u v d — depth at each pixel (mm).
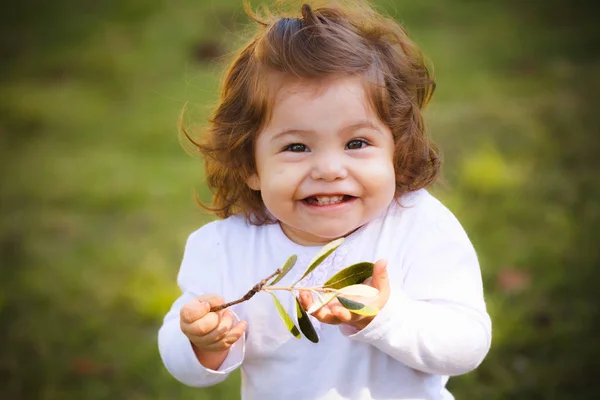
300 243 1733
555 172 4137
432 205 1743
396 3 7312
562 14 6762
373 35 1738
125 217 4246
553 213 3711
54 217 4320
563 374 2775
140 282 3537
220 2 7645
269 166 1632
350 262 1682
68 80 6387
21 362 3096
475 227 3637
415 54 1844
